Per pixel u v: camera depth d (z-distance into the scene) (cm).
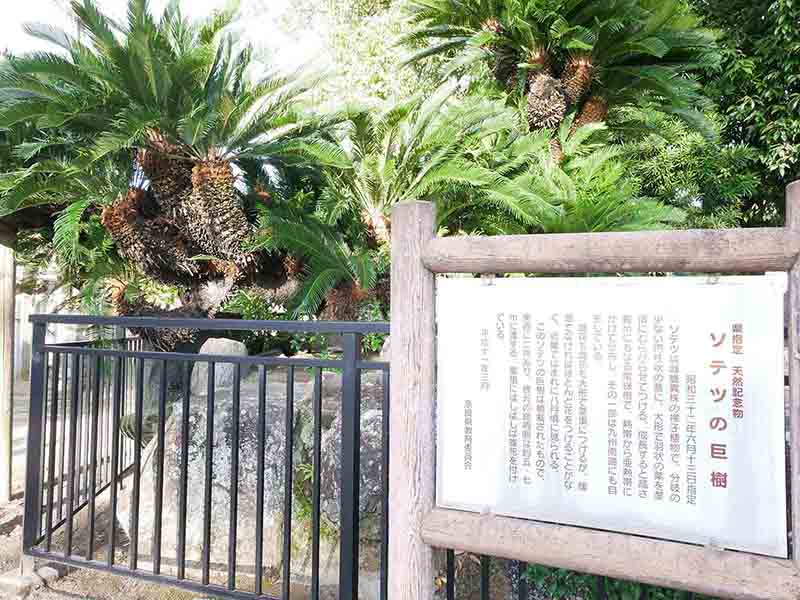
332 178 497
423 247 175
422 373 174
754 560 140
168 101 400
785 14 791
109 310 477
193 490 338
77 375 288
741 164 834
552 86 602
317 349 532
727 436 147
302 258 482
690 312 152
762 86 838
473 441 171
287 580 230
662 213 455
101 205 443
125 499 373
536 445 165
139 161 426
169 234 448
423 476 172
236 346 441
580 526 159
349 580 214
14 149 420
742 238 144
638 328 157
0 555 328
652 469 153
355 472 218
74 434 284
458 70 786
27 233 464
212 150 422
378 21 998
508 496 166
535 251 163
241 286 485
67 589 288
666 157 807
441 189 477
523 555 160
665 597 215
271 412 343
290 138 448
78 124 405
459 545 167
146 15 365
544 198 476
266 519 326
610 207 444
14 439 564
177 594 286
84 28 371
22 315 904
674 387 152
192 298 475
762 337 146
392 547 173
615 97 648
